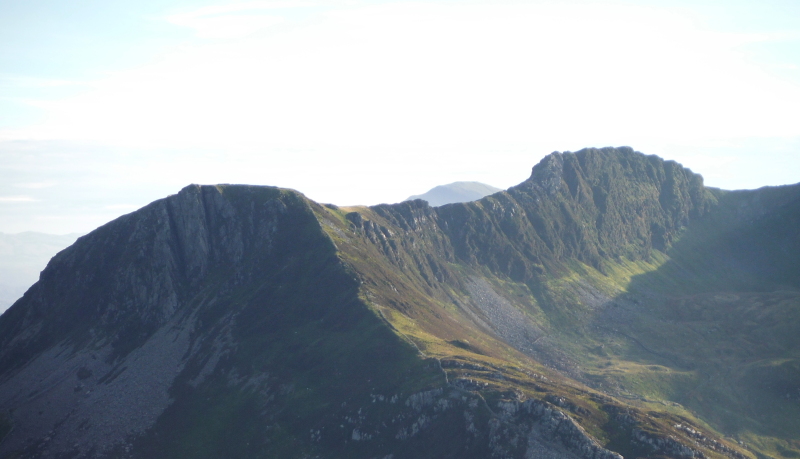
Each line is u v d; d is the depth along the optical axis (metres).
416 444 175.88
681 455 163.50
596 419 175.38
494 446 164.00
